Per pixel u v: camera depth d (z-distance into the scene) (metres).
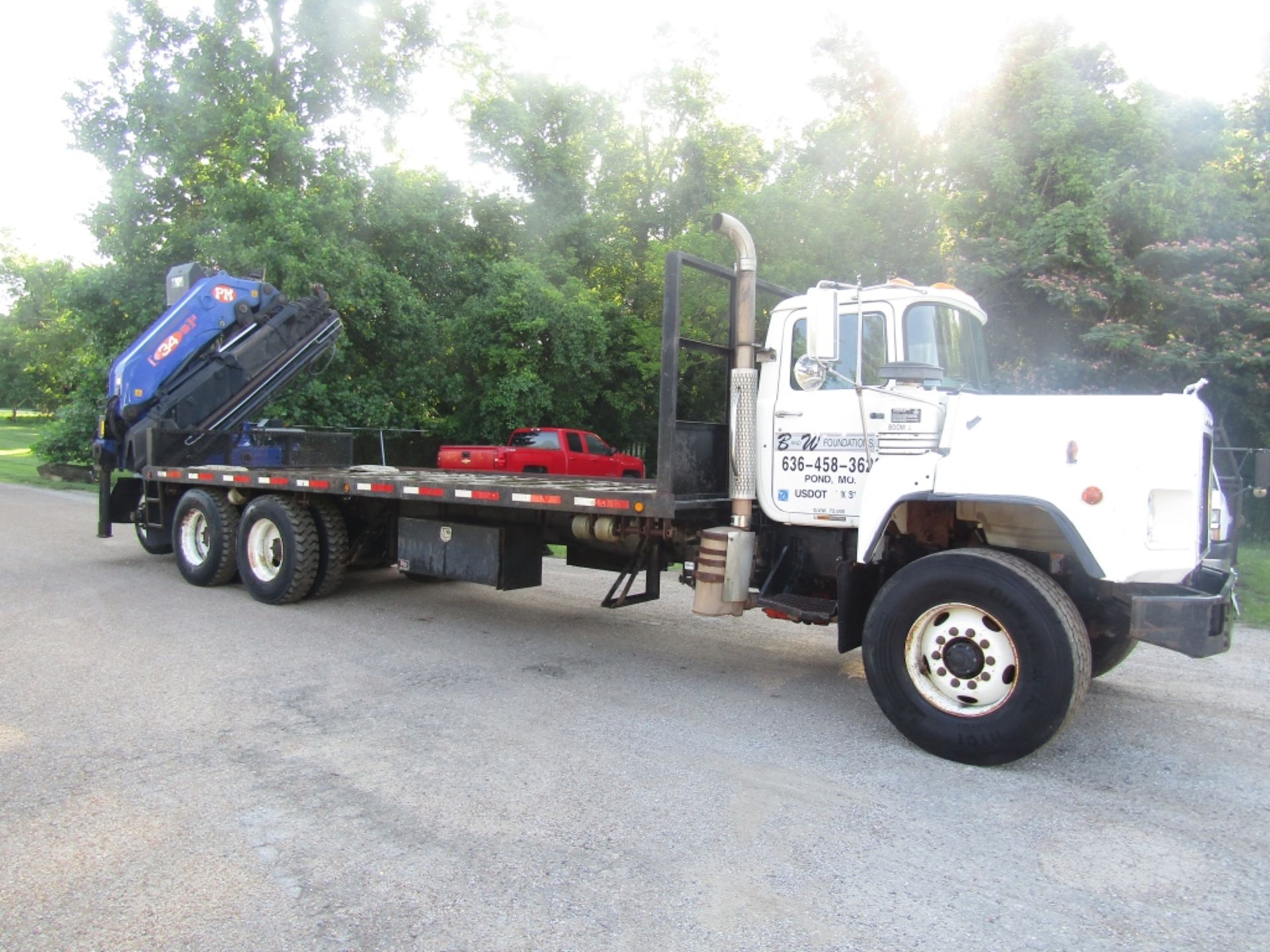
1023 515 4.76
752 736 4.85
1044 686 4.19
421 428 23.52
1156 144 12.98
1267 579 9.52
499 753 4.53
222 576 8.98
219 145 20.22
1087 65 14.23
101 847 3.45
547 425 24.16
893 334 5.27
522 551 7.14
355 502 8.44
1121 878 3.32
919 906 3.10
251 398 10.89
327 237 19.64
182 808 3.81
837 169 16.77
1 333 47.44
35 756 4.38
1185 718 5.26
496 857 3.41
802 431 5.56
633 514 5.81
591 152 29.17
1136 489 4.14
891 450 5.17
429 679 5.90
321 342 11.55
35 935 2.84
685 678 6.03
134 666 6.07
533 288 22.44
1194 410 4.14
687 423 5.82
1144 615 4.18
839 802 3.99
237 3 21.02
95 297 19.94
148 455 9.87
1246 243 12.70
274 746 4.57
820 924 2.97
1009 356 13.92
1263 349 12.37
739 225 5.66
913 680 4.60
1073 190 12.97
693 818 3.79
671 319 5.56
